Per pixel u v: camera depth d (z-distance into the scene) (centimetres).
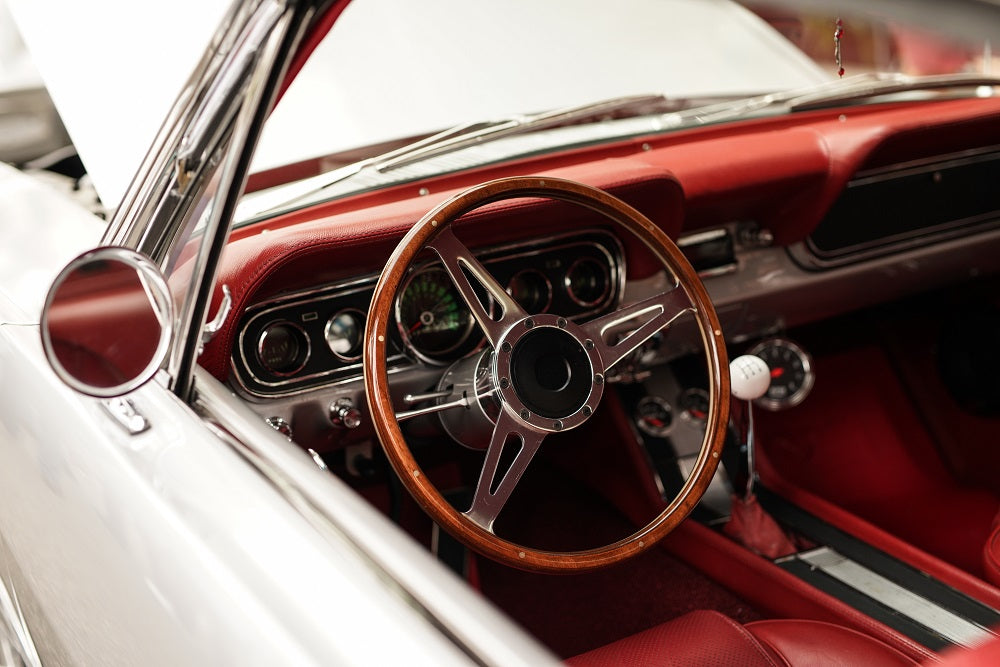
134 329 90
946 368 236
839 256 202
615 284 171
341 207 161
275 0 82
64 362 86
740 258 196
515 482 126
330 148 172
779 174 176
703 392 217
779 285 200
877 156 188
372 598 69
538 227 158
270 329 144
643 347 180
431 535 199
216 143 89
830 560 184
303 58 93
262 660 68
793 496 207
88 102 146
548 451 246
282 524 78
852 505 217
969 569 186
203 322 97
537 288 168
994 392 225
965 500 213
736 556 189
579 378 129
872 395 243
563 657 185
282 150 171
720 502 203
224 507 81
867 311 252
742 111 205
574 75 199
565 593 203
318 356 149
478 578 200
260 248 130
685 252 188
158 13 145
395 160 172
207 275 93
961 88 223
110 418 99
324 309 147
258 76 85
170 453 91
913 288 228
